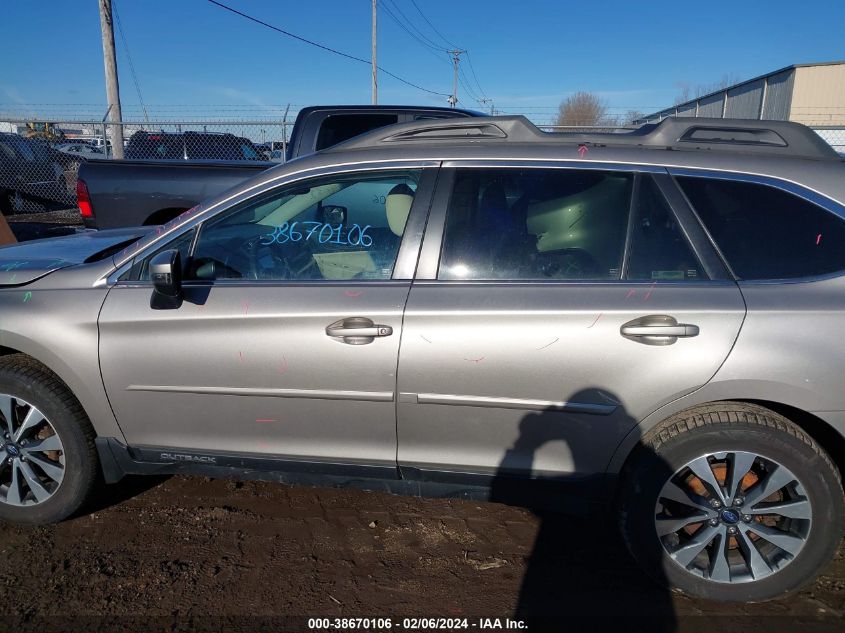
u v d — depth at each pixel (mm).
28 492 3088
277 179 2869
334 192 2879
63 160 14125
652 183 2643
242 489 3516
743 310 2445
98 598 2660
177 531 3125
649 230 2613
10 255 3379
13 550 2957
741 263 2541
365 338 2623
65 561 2885
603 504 2693
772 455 2465
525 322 2535
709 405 2545
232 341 2738
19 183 13828
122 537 3068
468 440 2678
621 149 2732
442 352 2584
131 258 2924
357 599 2689
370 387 2662
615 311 2498
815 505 2471
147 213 6121
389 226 2816
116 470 3014
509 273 2656
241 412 2814
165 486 3535
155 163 6117
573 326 2516
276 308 2701
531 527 3221
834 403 2430
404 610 2633
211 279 2857
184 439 2910
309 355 2680
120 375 2848
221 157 11500
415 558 2967
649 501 2578
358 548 3027
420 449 2729
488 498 2783
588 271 2625
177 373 2807
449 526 3215
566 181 2707
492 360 2559
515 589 2770
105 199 6082
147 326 2795
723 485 2553
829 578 2822
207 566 2875
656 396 2496
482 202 2738
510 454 2666
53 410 2928
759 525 2561
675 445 2514
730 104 28203
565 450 2619
